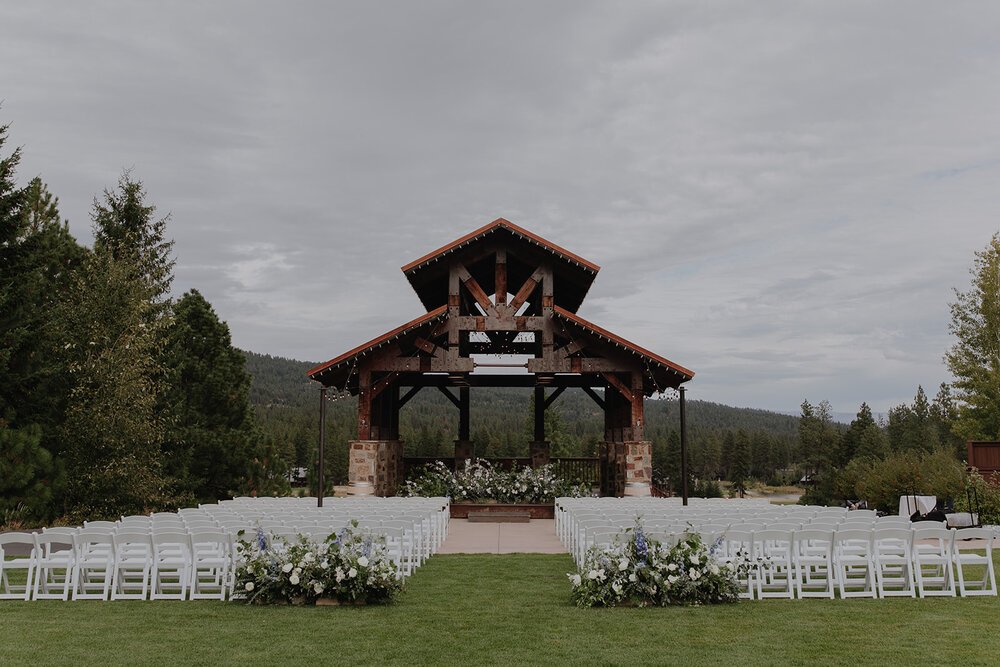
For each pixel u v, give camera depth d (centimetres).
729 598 911
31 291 1934
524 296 2205
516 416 12188
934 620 812
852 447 7725
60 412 2064
